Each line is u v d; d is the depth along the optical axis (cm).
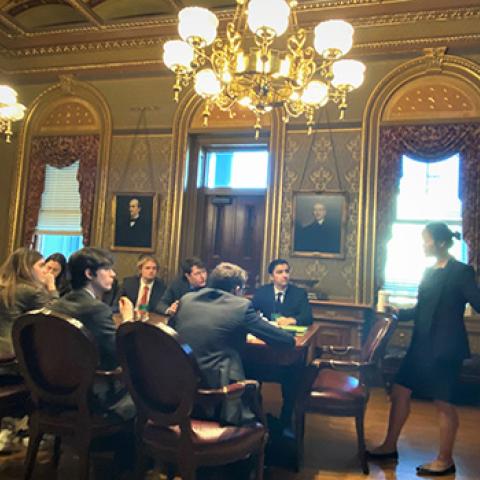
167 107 597
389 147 521
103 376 222
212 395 200
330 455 300
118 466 264
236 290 244
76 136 623
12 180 639
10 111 462
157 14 561
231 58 350
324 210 536
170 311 338
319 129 547
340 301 519
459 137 501
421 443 328
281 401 421
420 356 285
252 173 600
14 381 268
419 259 518
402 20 517
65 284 404
